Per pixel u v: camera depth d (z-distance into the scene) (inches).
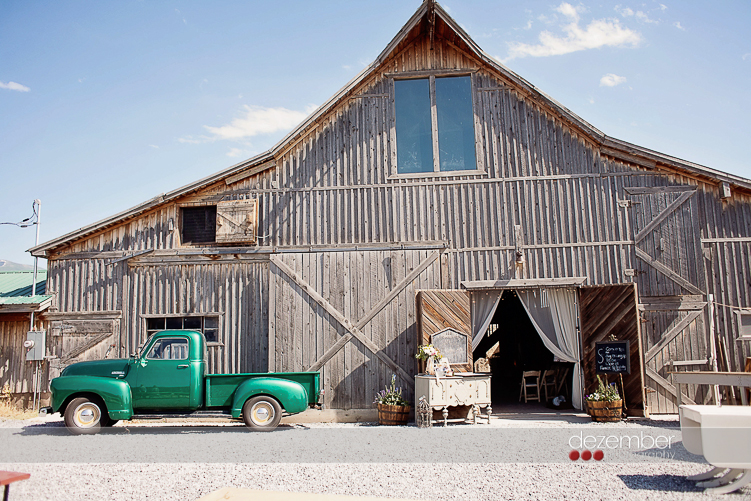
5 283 555.2
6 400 442.9
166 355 370.3
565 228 454.0
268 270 457.1
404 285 447.5
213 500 174.2
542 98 466.0
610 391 400.2
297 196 467.2
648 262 445.7
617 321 422.6
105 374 370.3
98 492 222.4
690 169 447.8
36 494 220.7
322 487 222.8
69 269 460.4
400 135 477.7
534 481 232.5
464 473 244.7
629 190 455.2
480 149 468.4
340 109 479.8
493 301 449.7
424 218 458.9
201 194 469.7
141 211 459.8
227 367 443.5
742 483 217.0
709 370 430.0
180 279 456.8
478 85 479.8
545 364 558.9
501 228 455.2
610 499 209.9
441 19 469.7
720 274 443.2
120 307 453.7
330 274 450.6
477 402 392.5
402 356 436.8
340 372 436.1
